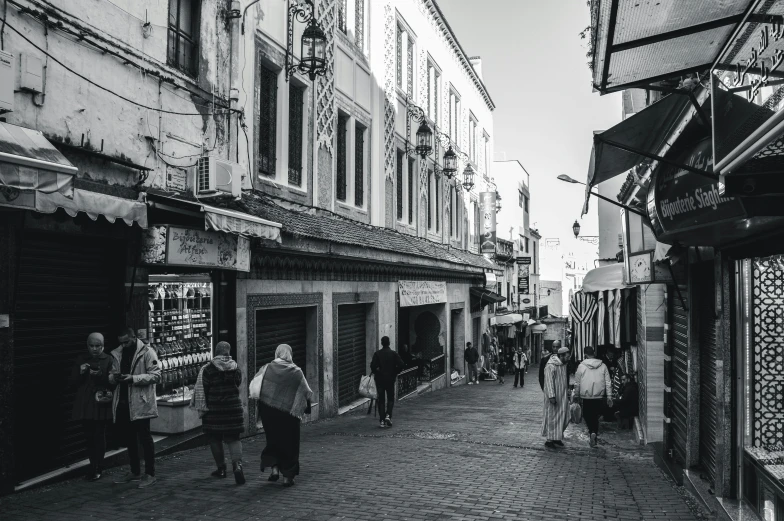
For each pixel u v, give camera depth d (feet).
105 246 28.22
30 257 24.26
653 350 38.27
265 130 42.63
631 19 14.97
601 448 36.63
